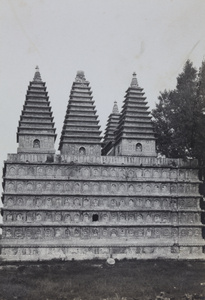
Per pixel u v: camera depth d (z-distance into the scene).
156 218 62.84
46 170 61.81
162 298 38.28
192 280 46.19
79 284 43.84
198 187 64.38
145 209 62.38
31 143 64.88
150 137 66.00
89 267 54.50
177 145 67.44
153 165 63.69
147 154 65.56
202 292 40.53
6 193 59.94
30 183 61.19
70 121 66.75
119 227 61.59
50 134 65.25
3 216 59.50
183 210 63.16
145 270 52.47
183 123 66.25
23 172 61.28
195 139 64.62
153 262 58.97
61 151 68.38
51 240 59.84
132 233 61.88
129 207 62.41
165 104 71.06
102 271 51.84
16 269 53.38
